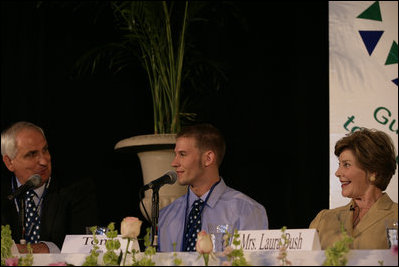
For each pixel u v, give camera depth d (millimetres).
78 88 6914
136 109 6949
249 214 4922
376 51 6109
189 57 6863
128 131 6934
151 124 6934
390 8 6145
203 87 6926
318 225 4688
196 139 5074
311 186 6715
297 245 3467
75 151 6867
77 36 6934
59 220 5566
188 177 5043
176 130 6297
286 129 6828
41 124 6820
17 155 5570
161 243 5047
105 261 3326
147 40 6613
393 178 5910
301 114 6793
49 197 5621
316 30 6832
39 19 6879
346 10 6176
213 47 6945
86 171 6863
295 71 6852
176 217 5102
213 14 6961
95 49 6543
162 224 5094
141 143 6051
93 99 6926
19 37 6844
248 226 4871
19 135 5574
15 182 5711
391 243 3582
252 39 6926
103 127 6914
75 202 5680
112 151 6910
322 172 6715
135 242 3717
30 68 6832
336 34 6164
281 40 6902
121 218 6863
